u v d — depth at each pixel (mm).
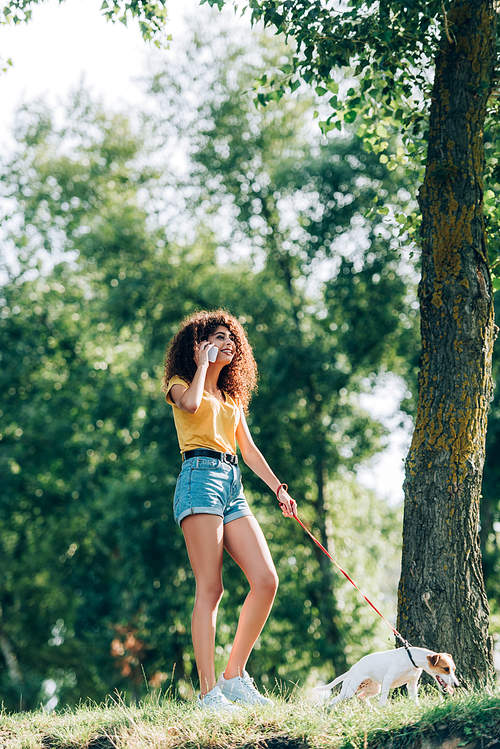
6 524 18750
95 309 17594
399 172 13211
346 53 5047
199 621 3539
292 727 3037
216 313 4105
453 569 4094
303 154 16547
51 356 19016
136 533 13898
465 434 4277
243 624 3637
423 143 5836
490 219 5516
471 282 4445
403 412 15180
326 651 14109
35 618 19625
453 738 2643
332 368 14812
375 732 2820
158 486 14234
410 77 5336
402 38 4914
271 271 17406
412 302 15273
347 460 15930
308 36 4980
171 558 13977
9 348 18500
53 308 19469
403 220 5523
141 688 14992
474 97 4660
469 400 4309
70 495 18281
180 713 3445
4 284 19328
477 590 4113
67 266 19766
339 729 2916
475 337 4398
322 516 15391
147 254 17250
